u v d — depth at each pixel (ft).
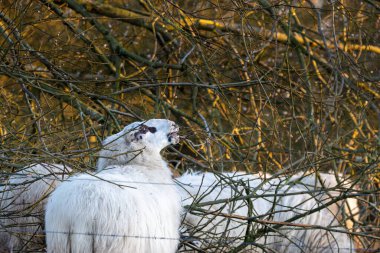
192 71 69.15
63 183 42.45
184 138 56.08
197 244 52.95
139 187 43.06
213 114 76.48
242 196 50.60
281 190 57.77
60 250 40.63
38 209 51.75
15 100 75.97
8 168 55.83
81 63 82.33
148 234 41.24
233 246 52.03
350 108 79.82
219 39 79.97
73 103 68.13
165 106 72.33
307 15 95.71
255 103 80.23
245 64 67.77
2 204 52.29
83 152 50.70
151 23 80.94
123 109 74.84
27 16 70.90
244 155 70.85
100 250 40.01
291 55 88.84
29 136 55.88
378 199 68.85
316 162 53.78
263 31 79.10
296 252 56.44
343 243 56.90
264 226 52.85
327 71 83.20
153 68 76.89
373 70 84.74
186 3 82.43
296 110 82.07
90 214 40.06
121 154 46.96
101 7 80.53
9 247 51.78
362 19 86.84
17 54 60.23
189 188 55.52
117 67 77.41
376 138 69.46
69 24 72.18
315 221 56.59
